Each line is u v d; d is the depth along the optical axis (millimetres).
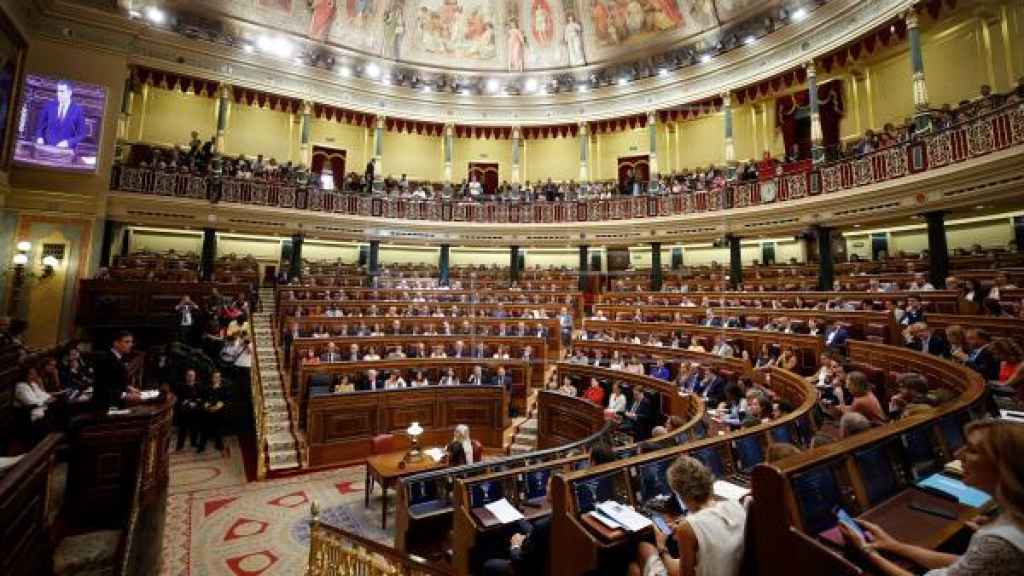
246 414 11500
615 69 21719
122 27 15078
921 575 2176
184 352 11586
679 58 20062
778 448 3256
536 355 13625
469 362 12570
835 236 19719
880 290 12945
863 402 5402
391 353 13148
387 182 21891
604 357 13102
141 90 20172
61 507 4562
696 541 2500
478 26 22734
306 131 20344
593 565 3250
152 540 5051
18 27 12516
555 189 21969
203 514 7895
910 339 8773
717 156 22547
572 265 25469
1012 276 10984
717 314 13664
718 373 10000
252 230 18000
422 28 22297
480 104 22594
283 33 19484
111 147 14859
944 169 11594
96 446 4727
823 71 17031
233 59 18547
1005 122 10203
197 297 14062
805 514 2346
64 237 13945
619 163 24969
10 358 6324
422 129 23188
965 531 2594
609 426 7410
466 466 6367
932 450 3447
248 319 13734
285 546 7047
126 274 15062
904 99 17250
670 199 19109
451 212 21391
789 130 20250
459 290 18297
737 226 17219
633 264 24609
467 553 4691
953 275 12148
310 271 20641
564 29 22281
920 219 15742
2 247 13102
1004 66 14578
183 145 20781
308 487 9117
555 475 3705
